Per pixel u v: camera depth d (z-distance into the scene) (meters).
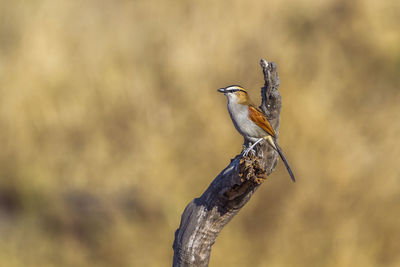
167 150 19.94
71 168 20.62
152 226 18.97
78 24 24.84
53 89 22.23
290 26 24.11
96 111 21.59
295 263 16.97
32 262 18.36
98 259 18.62
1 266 17.95
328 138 18.81
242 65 21.64
